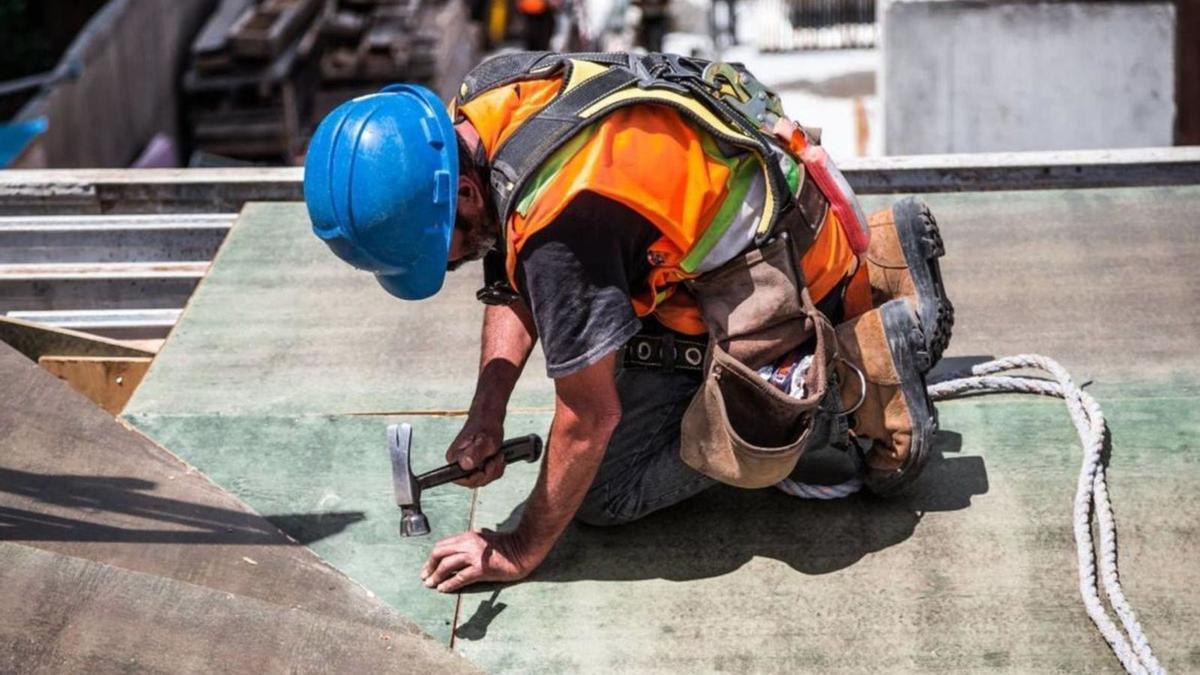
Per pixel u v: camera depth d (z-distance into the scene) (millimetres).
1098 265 5074
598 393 3334
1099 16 9227
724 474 3602
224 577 3711
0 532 3764
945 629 3564
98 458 4133
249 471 4199
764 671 3471
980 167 5625
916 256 3973
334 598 3684
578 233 3213
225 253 5418
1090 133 9516
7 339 4945
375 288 5172
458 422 4410
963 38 9359
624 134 3275
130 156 15000
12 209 5836
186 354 4789
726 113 3408
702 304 3602
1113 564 3664
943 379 4355
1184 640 3504
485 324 3885
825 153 3586
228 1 16156
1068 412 4277
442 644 3510
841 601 3662
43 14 16812
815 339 3592
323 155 3367
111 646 3238
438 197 3322
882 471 3865
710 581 3746
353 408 4488
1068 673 3434
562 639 3588
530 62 3471
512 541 3707
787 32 19281
